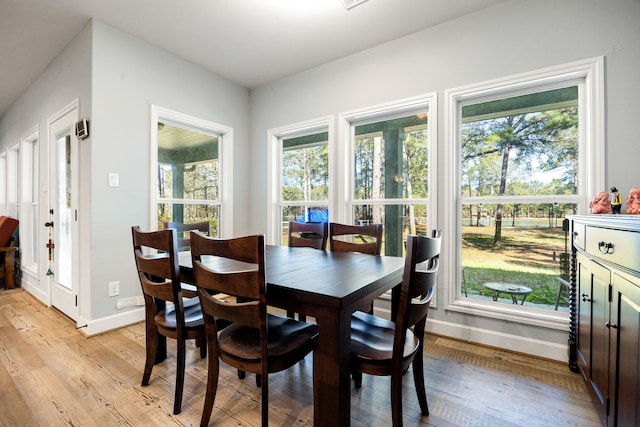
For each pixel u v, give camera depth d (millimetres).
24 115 3775
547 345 1983
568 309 2016
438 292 2389
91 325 2322
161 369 1833
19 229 3969
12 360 1930
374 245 2135
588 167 1903
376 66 2711
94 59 2354
